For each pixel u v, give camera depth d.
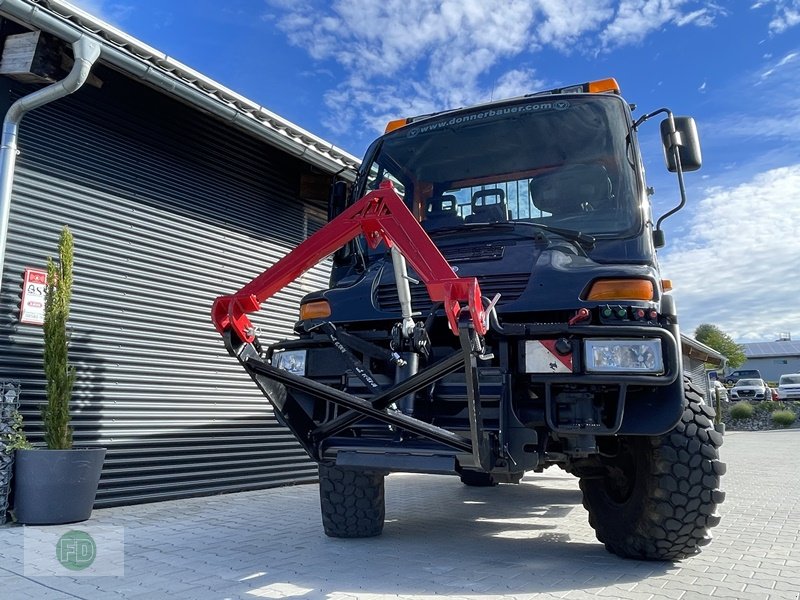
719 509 6.05
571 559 3.95
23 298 5.23
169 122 6.71
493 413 3.25
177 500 6.32
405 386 3.10
